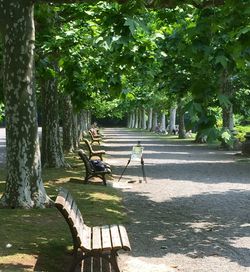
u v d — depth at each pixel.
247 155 27.56
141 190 14.05
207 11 5.09
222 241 8.16
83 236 6.17
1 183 14.26
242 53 4.55
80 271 6.25
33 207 9.93
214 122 3.59
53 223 8.83
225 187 14.90
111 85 10.27
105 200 11.80
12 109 9.75
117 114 90.88
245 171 19.66
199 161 24.19
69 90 15.64
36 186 10.05
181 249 7.62
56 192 12.57
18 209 9.77
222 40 4.60
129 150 31.77
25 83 9.68
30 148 9.91
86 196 12.22
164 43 11.15
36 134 10.02
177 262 6.89
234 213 10.69
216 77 4.07
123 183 15.41
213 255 7.28
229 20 4.91
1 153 29.23
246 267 6.66
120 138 50.75
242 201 12.27
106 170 14.77
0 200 10.02
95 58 13.82
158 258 7.09
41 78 15.37
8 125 9.84
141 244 7.89
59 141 18.39
